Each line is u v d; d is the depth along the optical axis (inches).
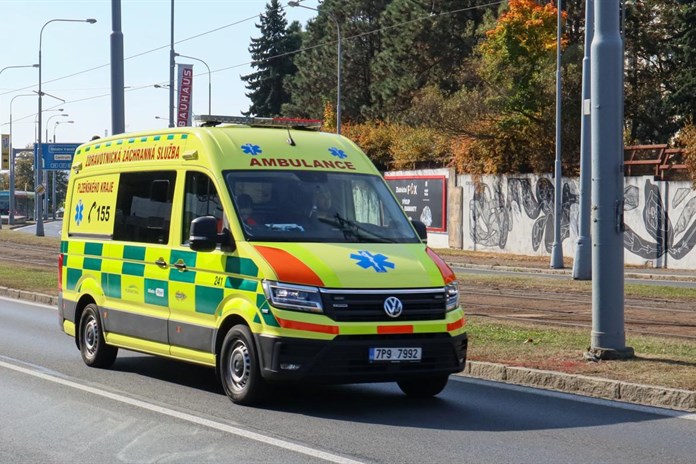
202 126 450.0
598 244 470.3
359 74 3048.7
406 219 423.8
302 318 362.0
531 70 1648.6
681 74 1678.2
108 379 458.3
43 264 1328.7
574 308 767.7
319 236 397.7
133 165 479.5
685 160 1358.3
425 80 2623.0
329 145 440.1
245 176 411.2
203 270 409.7
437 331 374.0
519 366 450.6
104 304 486.6
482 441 326.0
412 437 332.5
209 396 412.2
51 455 311.1
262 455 307.3
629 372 430.6
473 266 1408.7
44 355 535.8
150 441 328.5
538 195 1628.9
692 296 869.8
